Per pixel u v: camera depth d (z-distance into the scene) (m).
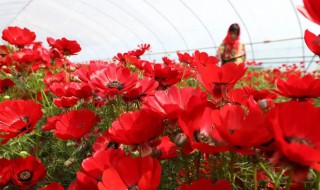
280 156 0.56
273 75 5.17
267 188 0.93
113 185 0.69
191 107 0.70
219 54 5.45
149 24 12.14
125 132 0.76
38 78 2.30
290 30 10.11
